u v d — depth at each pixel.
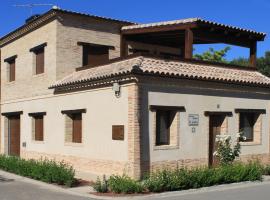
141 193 12.98
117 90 15.18
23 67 22.19
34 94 20.91
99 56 19.95
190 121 16.28
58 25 18.77
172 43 21.77
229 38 18.89
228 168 15.19
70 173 14.70
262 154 18.83
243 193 13.14
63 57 18.86
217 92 17.20
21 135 22.39
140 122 14.73
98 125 16.36
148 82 14.99
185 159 16.08
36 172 16.08
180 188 13.57
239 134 17.08
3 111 24.64
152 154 15.09
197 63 17.39
